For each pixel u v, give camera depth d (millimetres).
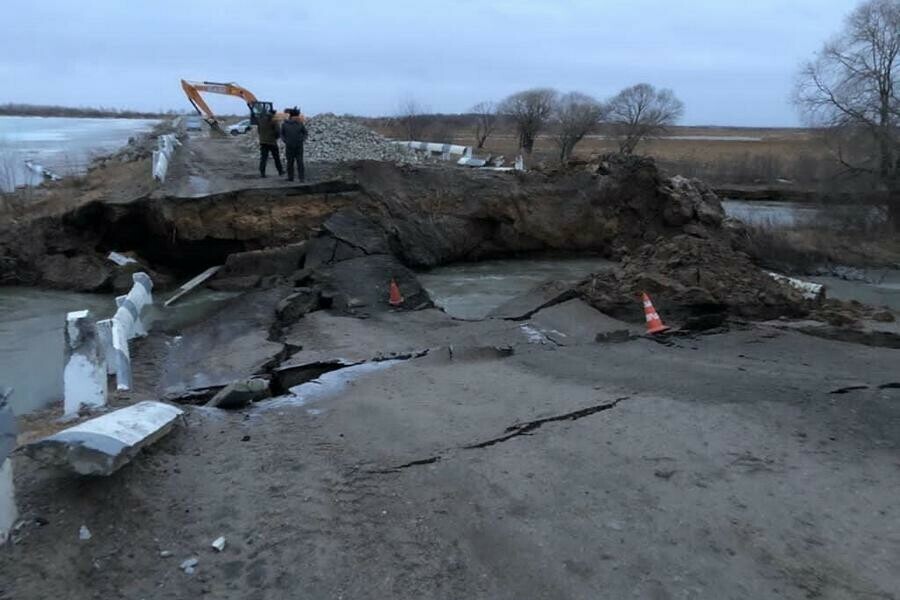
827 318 10391
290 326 10516
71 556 3568
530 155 53844
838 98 32094
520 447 5246
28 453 3959
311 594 3438
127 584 3469
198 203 14992
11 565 3445
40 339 10656
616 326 10312
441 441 5375
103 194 16078
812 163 34562
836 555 3795
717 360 8312
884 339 9438
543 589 3467
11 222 15453
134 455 4391
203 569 3617
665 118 62750
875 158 30109
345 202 16672
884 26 30641
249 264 14461
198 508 4195
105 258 15125
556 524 4074
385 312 11531
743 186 42562
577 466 4891
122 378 6859
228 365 8289
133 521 3936
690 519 4152
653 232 20875
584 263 19797
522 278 17359
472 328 10023
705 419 5871
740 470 4859
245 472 4734
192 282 13797
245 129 34781
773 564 3699
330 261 14148
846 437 5504
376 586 3504
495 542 3891
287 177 16984
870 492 4551
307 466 4875
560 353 8578
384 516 4180
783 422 5812
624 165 20938
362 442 5371
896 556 3787
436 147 28188
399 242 17734
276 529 4000
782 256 23453
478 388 6891
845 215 28031
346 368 7875
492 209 19422
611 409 6152
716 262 11500
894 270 23797
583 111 57719
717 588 3480
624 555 3758
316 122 28641
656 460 5004
